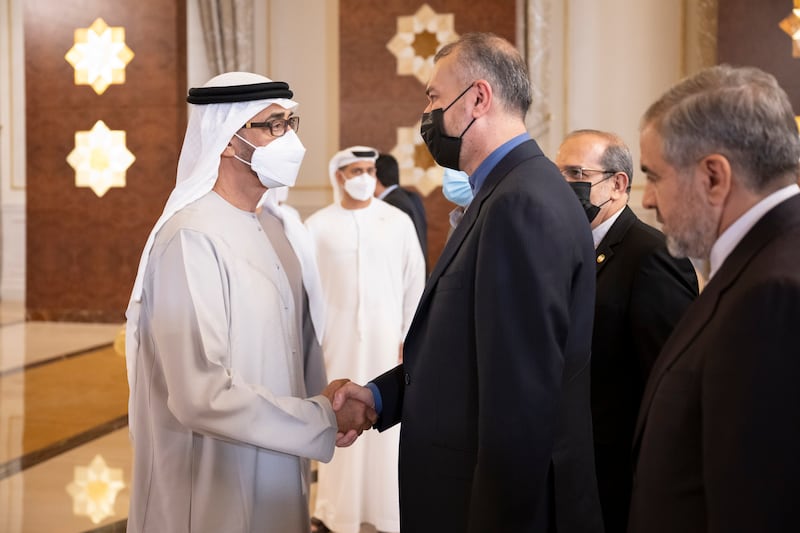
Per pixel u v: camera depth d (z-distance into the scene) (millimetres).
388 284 3602
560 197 1582
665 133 1204
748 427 1014
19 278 9969
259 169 1895
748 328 1039
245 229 1915
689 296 2035
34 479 3955
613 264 2105
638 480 1230
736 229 1170
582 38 7676
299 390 2018
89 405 5297
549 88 7750
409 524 1702
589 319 1650
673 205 1213
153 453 1869
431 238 8203
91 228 8391
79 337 7648
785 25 6887
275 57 8430
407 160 8195
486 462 1501
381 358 3551
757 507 1002
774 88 1172
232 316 1818
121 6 8203
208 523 1802
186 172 1950
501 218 1521
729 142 1153
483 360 1506
